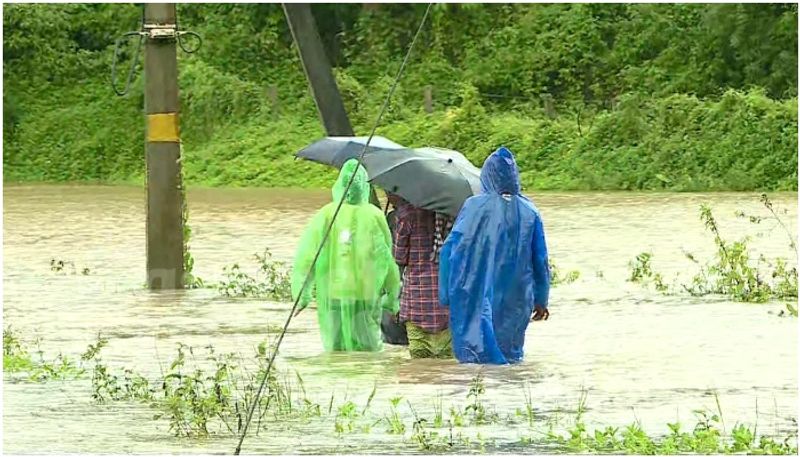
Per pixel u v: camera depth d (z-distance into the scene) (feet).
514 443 94.68
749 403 107.24
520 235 122.31
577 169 388.57
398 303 131.23
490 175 122.93
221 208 318.65
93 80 504.43
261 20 513.45
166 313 156.87
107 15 522.47
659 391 111.55
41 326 147.33
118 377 118.83
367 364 123.95
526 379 116.57
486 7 500.74
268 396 107.96
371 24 507.30
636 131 393.91
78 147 473.67
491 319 121.49
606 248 219.82
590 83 470.80
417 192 124.06
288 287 175.32
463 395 110.32
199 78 472.03
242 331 143.74
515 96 471.62
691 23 471.62
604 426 99.96
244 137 449.89
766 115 378.73
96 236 253.44
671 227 253.85
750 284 167.02
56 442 95.61
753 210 291.99
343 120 165.48
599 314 153.38
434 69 480.64
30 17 507.71
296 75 499.92
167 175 177.47
